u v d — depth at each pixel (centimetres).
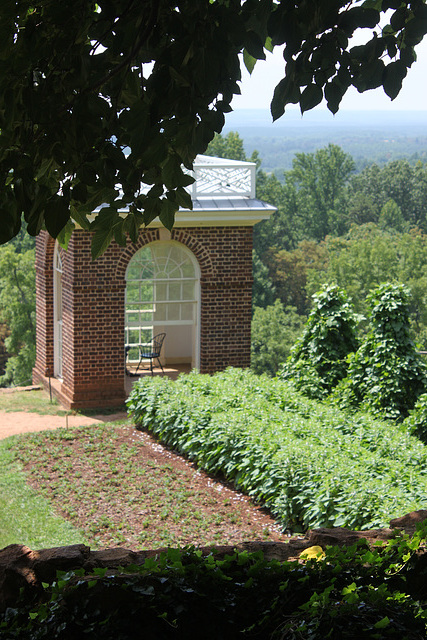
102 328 1831
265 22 380
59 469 1392
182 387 1595
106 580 463
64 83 400
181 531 1115
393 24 392
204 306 1895
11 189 398
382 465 1073
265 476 1158
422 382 1481
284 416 1360
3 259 4278
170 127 385
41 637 442
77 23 386
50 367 2083
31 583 483
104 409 1838
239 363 1938
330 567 502
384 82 413
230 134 7819
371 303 1523
